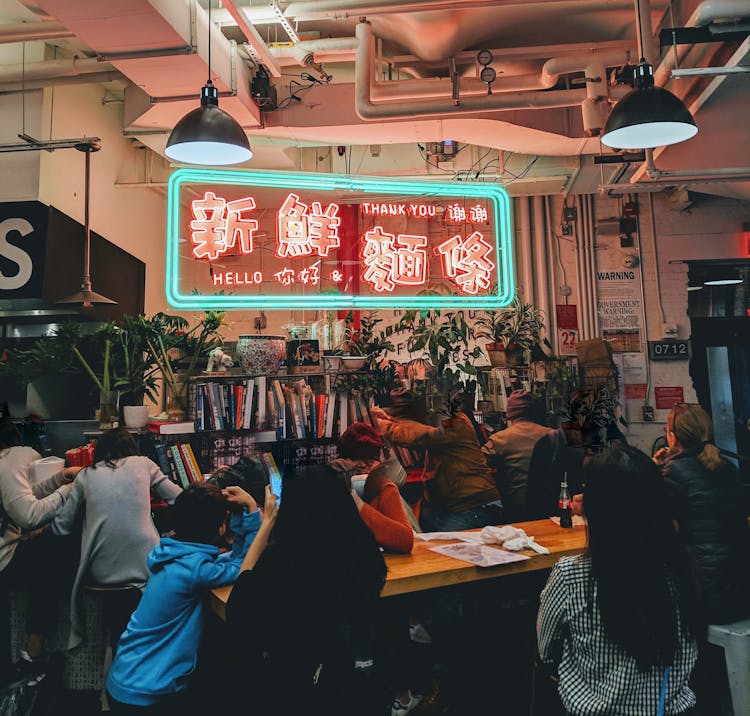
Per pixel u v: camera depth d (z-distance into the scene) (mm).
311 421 4105
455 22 4039
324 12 3576
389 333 4871
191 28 3521
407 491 4059
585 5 3908
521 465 3814
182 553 2213
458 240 4879
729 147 4230
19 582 3113
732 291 6539
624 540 1547
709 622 2270
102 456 3086
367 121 4668
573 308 6398
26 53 4613
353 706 1821
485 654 2834
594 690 1571
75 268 4836
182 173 4328
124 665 2121
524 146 5246
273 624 1864
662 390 6238
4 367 3957
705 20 3133
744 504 2393
